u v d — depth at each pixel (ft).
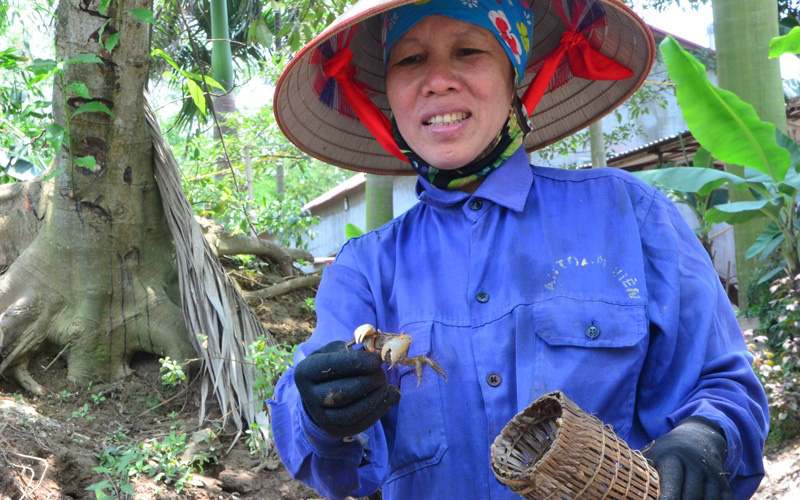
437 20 5.66
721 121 20.13
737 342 5.48
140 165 14.20
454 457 5.30
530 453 4.53
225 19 26.91
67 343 13.61
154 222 14.42
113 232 13.94
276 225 23.48
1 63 12.47
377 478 5.19
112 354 13.76
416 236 6.04
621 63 6.84
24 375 13.26
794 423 18.44
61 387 13.39
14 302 13.48
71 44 13.09
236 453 12.49
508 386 5.27
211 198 21.91
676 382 5.21
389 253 6.03
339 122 7.33
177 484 11.24
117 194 13.96
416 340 5.49
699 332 5.22
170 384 13.66
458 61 5.70
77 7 12.96
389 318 5.82
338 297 5.90
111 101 13.47
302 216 24.32
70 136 13.25
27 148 18.98
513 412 5.24
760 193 23.36
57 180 13.96
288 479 11.96
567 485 4.08
